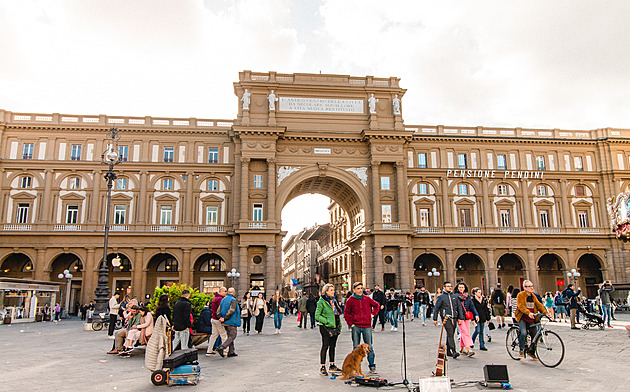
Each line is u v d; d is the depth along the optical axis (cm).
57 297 4556
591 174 5575
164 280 5119
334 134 5078
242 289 4628
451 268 5194
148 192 5000
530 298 1397
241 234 4731
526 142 5566
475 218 5381
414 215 5294
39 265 4712
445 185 5362
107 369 1319
